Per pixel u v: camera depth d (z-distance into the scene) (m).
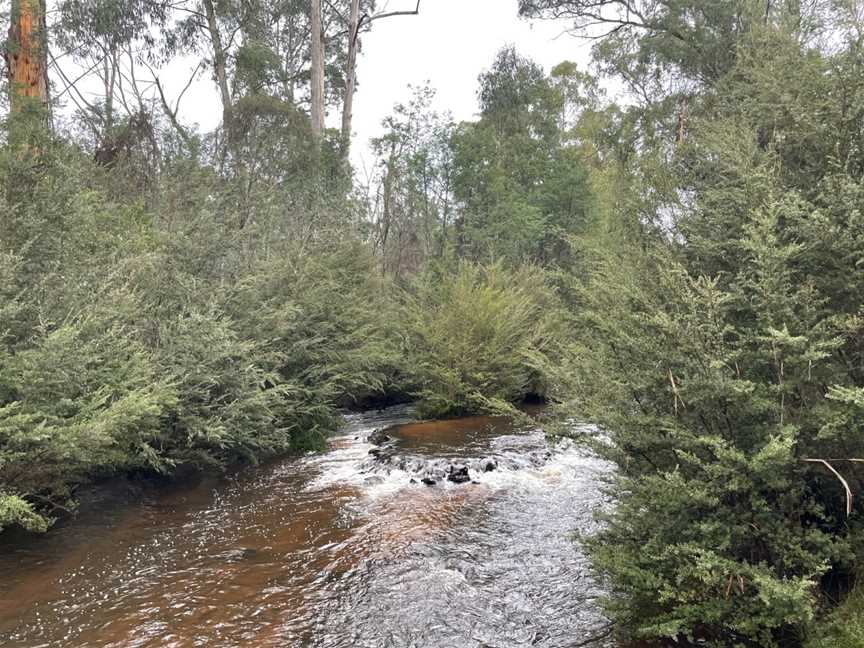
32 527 5.30
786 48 6.08
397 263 23.19
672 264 4.53
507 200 23.42
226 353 7.98
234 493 7.84
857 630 3.24
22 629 4.33
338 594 4.93
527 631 4.34
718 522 3.54
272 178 16.67
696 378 3.67
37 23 13.99
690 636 3.96
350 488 8.00
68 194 7.39
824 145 4.78
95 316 6.51
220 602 4.79
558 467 8.90
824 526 3.80
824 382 3.78
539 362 5.57
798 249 3.85
